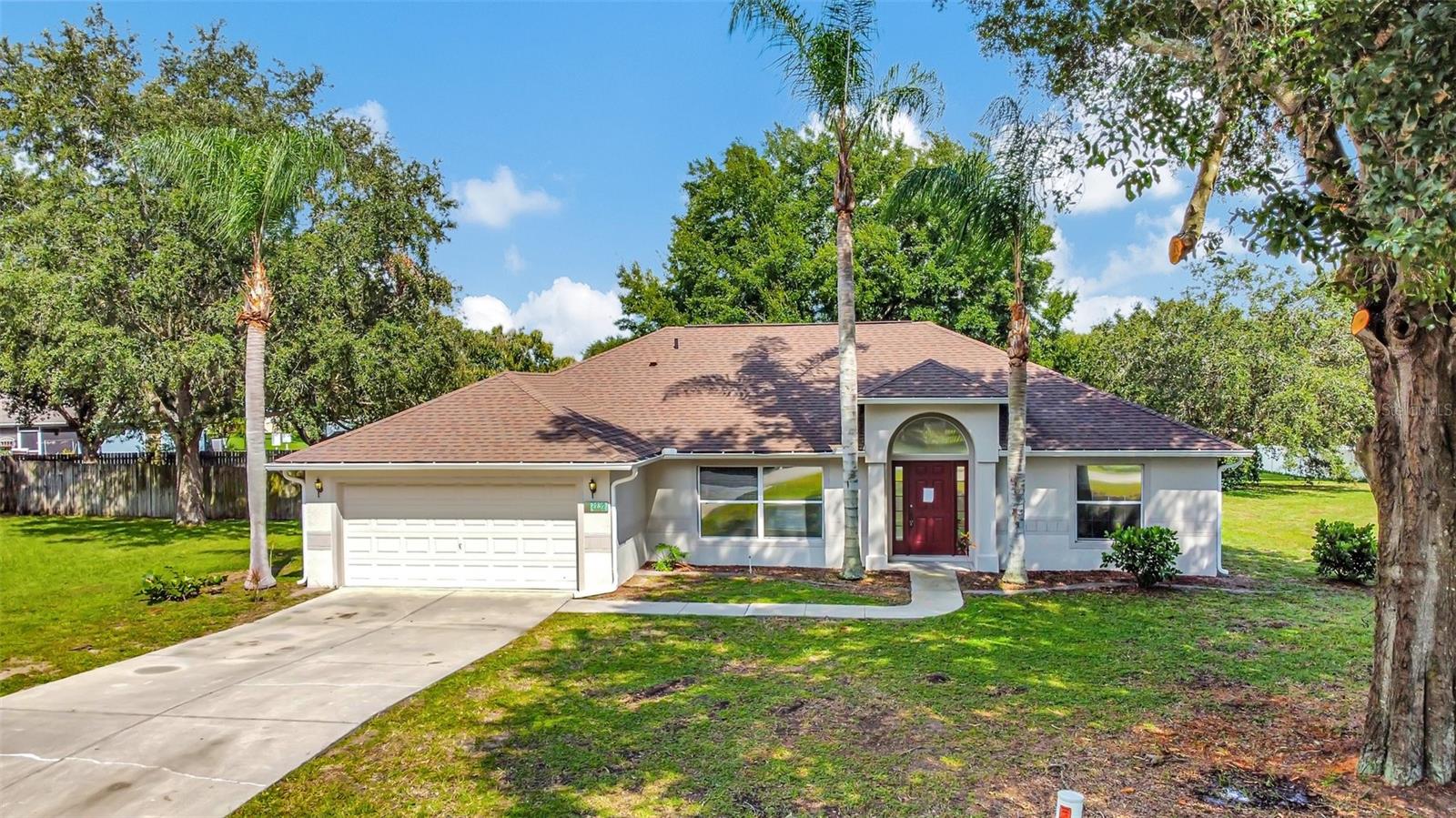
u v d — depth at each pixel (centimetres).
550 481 1439
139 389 1873
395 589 1466
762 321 3166
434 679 927
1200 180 762
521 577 1451
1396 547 627
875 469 1617
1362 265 613
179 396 2255
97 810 608
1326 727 736
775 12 1437
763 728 756
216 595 1427
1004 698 827
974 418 1577
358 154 2445
